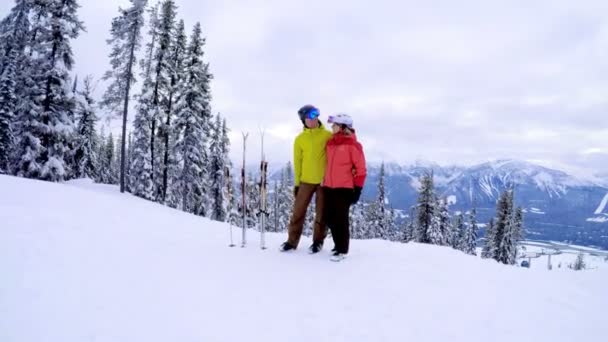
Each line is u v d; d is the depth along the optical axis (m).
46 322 2.97
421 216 37.81
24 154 24.95
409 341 3.12
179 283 4.12
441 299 4.09
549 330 3.50
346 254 5.63
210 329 3.12
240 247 6.16
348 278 4.66
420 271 5.08
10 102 30.83
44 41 25.34
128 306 3.42
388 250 6.38
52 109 25.38
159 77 29.28
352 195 5.60
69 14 25.14
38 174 25.16
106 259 4.73
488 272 5.27
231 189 6.79
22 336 2.72
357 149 5.55
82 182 31.19
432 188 37.38
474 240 52.81
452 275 4.99
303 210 6.02
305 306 3.73
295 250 6.12
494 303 4.07
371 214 43.03
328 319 3.46
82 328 2.95
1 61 31.22
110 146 64.75
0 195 9.97
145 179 29.03
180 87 30.08
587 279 5.30
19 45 29.92
